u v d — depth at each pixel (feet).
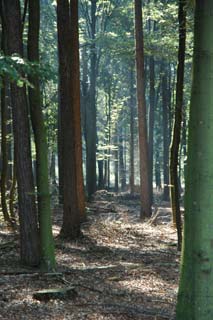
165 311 25.73
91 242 48.29
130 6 109.09
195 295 16.94
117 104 142.41
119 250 45.24
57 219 62.90
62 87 49.78
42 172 34.55
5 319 22.82
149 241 51.39
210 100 16.47
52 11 126.00
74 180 49.62
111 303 26.58
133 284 32.17
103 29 125.08
